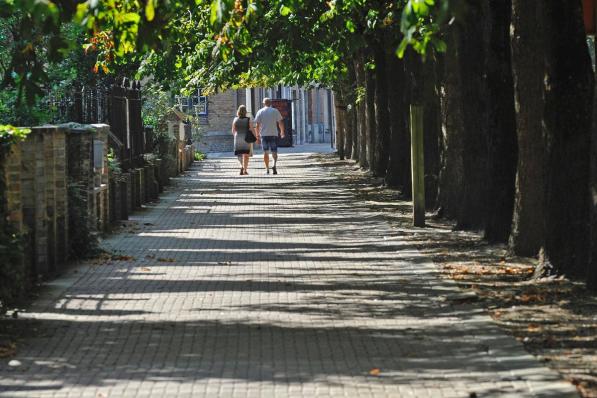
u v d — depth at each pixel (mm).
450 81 35406
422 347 16312
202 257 27875
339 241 31141
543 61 25531
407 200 44000
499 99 28625
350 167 68062
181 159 66875
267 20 38125
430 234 32156
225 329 17953
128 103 41875
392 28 37125
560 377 14047
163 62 47969
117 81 48562
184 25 42375
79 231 27141
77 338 17328
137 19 16953
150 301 20938
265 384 14031
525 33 25438
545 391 13297
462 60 32062
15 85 18578
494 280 23078
